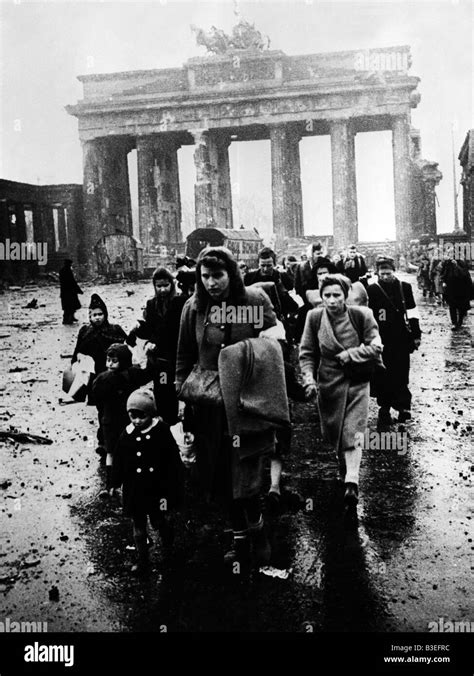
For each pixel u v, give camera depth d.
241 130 87.12
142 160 85.06
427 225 78.69
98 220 83.62
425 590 4.95
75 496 7.11
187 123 83.81
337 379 6.66
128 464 5.45
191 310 5.54
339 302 6.67
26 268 67.31
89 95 88.00
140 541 5.40
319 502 6.73
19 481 7.61
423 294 33.56
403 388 9.57
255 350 5.29
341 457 6.59
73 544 5.94
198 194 82.88
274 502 5.96
